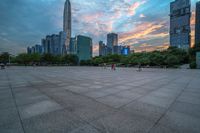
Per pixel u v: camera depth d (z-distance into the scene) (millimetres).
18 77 18875
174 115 5309
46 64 101812
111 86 11859
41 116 5125
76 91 9641
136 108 6094
